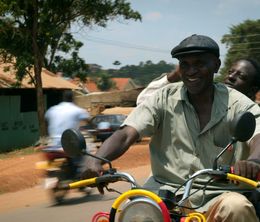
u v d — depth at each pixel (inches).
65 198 333.4
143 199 106.9
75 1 913.5
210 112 135.3
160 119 137.3
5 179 407.8
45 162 334.0
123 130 132.9
